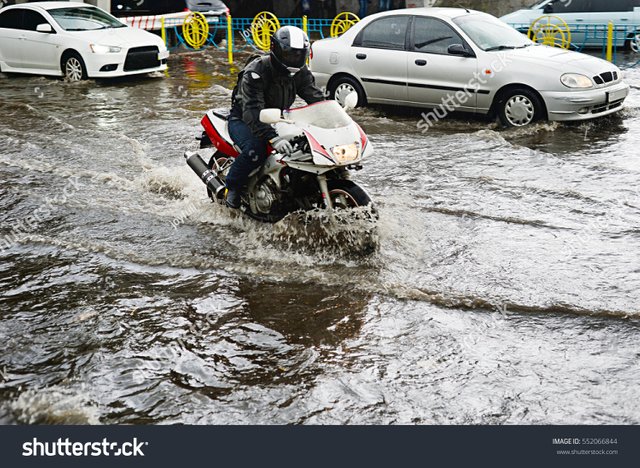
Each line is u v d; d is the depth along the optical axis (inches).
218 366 177.2
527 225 265.1
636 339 185.2
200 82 578.6
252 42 787.4
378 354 181.2
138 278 227.1
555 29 624.4
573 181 314.8
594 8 649.0
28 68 596.4
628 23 637.9
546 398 161.9
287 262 236.1
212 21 770.2
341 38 466.0
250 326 196.2
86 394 165.8
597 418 154.9
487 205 286.5
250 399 163.6
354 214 238.2
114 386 168.9
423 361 177.5
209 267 233.6
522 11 673.0
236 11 946.1
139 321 199.6
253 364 177.8
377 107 475.8
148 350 184.5
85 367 176.6
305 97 253.1
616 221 267.4
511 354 179.8
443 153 363.3
